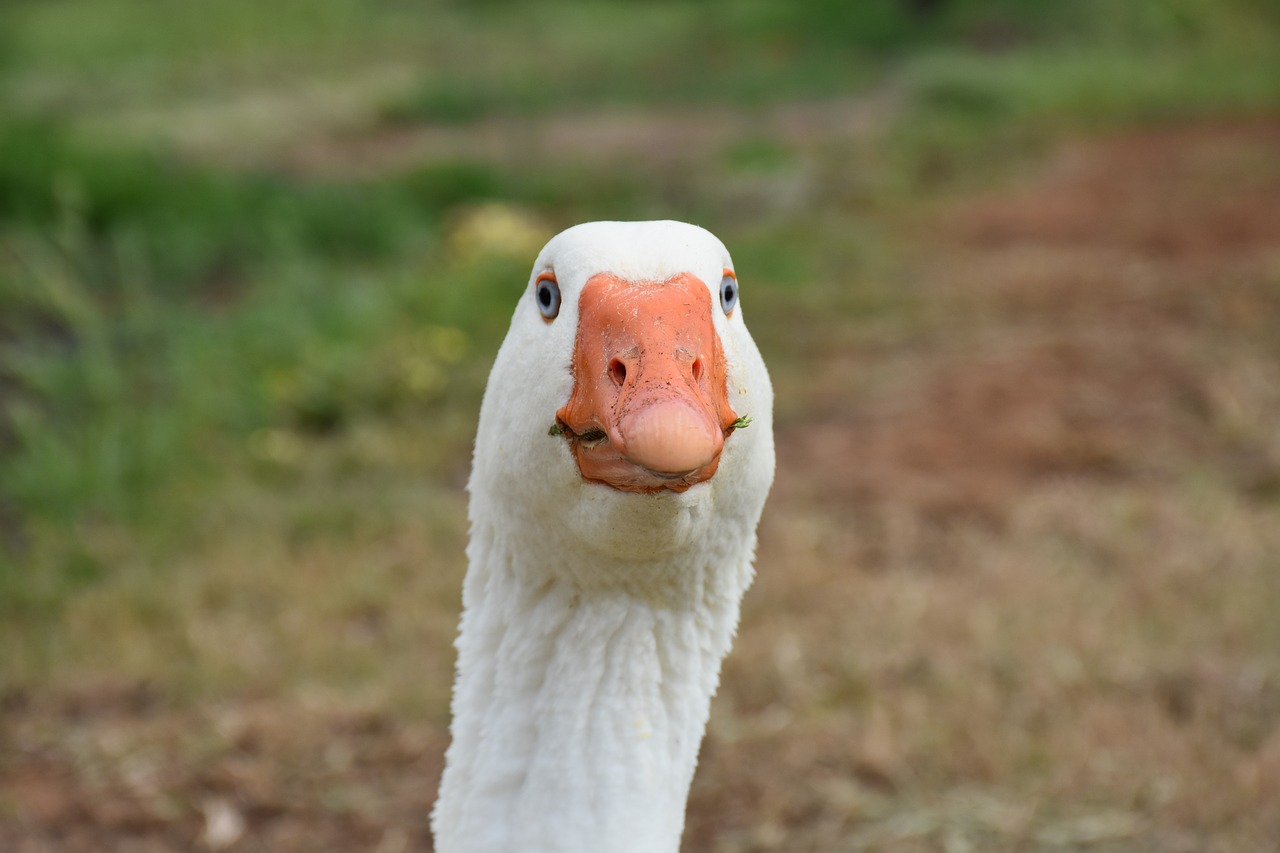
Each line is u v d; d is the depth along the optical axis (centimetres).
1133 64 1939
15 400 736
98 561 558
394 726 451
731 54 2394
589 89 2120
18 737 450
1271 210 1150
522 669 232
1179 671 455
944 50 2167
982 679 458
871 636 489
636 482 197
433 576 546
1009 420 705
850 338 860
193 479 638
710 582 236
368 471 663
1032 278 980
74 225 998
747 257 1027
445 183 1283
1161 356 785
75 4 2644
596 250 213
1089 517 580
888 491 626
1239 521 566
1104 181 1333
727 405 205
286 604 526
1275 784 395
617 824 225
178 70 2170
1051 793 402
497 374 229
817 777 416
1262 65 1897
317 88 2047
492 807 230
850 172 1402
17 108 1608
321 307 855
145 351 798
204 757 436
